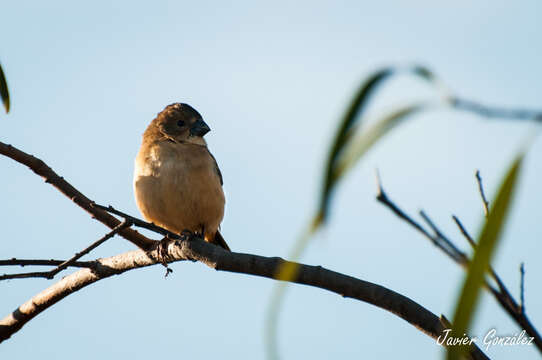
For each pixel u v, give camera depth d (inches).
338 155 110.3
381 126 106.2
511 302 134.4
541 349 129.7
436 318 273.9
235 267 320.8
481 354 221.1
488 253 103.8
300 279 290.2
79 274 391.9
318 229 109.7
